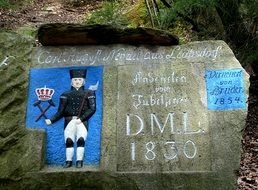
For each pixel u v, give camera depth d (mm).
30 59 1554
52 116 1476
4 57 1554
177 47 1521
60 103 1488
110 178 1380
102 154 1411
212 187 1342
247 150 1980
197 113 1427
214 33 2203
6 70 1533
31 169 1406
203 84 1460
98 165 1408
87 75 1515
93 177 1384
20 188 1393
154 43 1533
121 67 1510
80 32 1526
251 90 2270
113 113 1456
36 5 4023
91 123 1455
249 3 2072
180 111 1436
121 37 1531
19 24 3447
